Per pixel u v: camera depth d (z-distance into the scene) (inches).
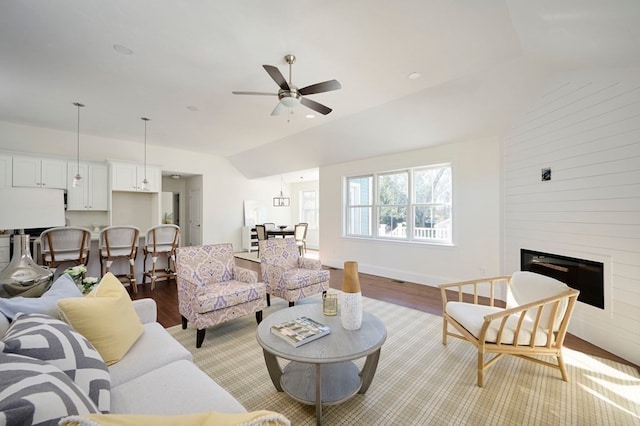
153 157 249.8
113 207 214.4
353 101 146.3
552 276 116.4
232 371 84.3
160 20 85.4
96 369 45.5
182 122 182.7
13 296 69.4
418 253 189.2
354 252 229.5
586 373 81.7
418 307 140.3
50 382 31.7
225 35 92.6
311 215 381.7
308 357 60.8
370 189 223.9
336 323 78.5
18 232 155.8
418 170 195.3
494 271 155.7
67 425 25.6
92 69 114.6
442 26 87.8
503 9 79.6
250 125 188.5
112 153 224.5
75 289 70.3
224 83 126.8
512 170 142.3
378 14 82.3
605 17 69.5
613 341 92.4
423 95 137.6
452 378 80.0
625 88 87.8
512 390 74.4
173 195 323.9
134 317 66.8
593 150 98.0
